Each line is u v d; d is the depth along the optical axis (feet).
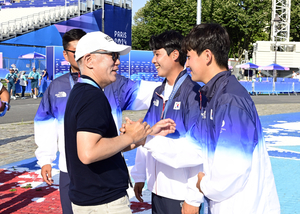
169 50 7.75
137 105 9.43
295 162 20.20
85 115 5.48
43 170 9.30
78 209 6.06
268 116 42.70
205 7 122.52
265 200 5.46
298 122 37.65
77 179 5.93
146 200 14.02
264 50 107.04
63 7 81.10
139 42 148.36
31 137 27.43
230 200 5.37
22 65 80.28
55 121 9.52
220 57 5.84
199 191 6.39
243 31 125.29
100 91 5.89
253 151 5.33
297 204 13.43
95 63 6.17
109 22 67.87
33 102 54.70
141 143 6.92
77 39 8.74
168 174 7.53
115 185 6.07
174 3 124.88
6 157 21.17
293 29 138.62
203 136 6.26
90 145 5.35
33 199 14.12
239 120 5.11
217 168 5.16
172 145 6.90
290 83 79.36
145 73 59.41
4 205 13.44
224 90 5.58
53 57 61.62
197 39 5.90
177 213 7.58
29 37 81.20
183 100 7.56
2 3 134.82
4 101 11.55
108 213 5.97
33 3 117.50
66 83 9.21
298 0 139.33
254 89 77.05
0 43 80.53
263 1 125.29
